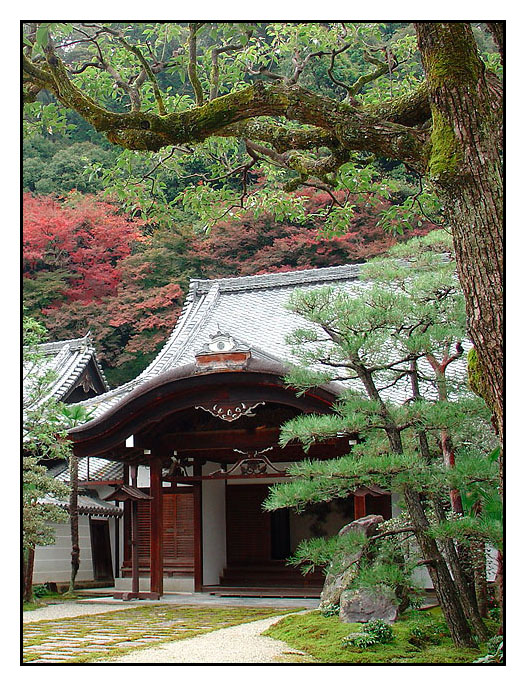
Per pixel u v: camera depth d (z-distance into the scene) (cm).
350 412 820
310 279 2062
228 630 1023
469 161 567
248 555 1672
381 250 2769
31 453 1712
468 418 820
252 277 2112
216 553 1653
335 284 2019
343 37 1030
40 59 895
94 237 3027
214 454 1577
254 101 686
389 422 813
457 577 826
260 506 1683
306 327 1817
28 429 1420
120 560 1898
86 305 2961
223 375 1287
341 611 970
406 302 837
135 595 1451
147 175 1145
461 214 568
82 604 1396
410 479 765
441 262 982
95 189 3225
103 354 3000
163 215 1203
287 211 1175
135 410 1356
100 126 725
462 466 752
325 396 1217
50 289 2927
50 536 1400
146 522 1766
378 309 827
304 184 1005
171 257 3038
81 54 3288
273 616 1177
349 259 2845
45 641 938
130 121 714
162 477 1518
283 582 1595
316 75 2706
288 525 1705
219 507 1688
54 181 3216
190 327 1977
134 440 1422
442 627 894
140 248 3133
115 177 1174
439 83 585
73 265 3014
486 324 558
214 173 1193
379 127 639
